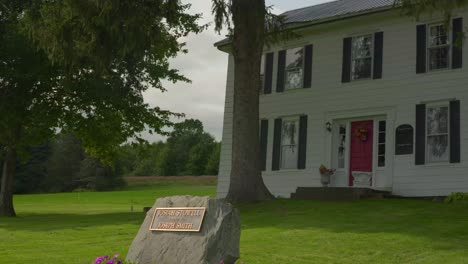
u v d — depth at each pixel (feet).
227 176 86.38
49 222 71.31
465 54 68.03
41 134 93.61
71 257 40.19
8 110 83.92
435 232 43.83
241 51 66.90
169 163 404.57
